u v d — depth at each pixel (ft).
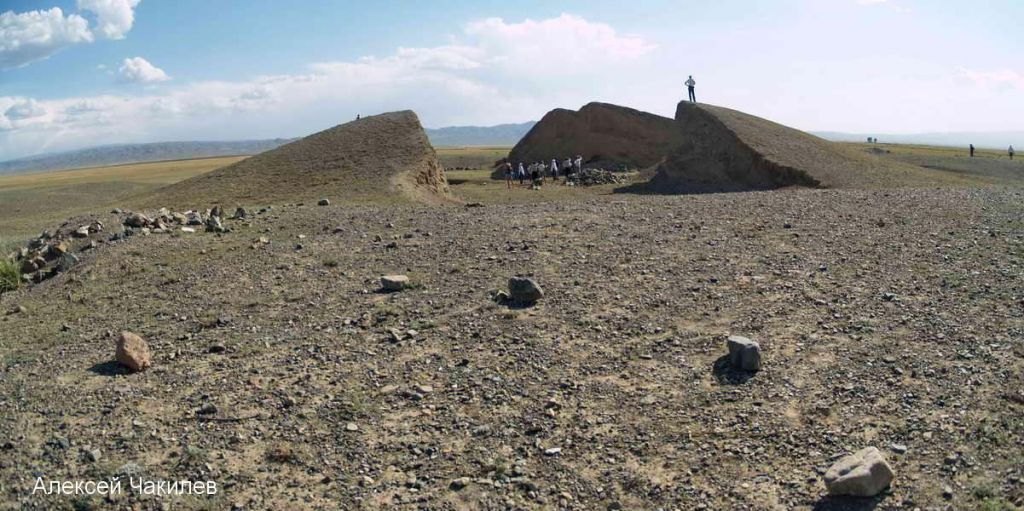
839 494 18.85
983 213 53.36
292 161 133.80
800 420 23.16
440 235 53.57
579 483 20.72
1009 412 22.03
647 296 36.09
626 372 27.68
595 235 50.65
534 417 24.58
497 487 20.63
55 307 40.78
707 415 24.00
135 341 30.96
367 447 23.09
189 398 26.96
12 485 20.90
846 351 27.91
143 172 356.59
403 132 144.77
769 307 33.47
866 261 40.27
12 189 230.68
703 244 46.47
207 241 54.65
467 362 29.27
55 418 25.41
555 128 230.68
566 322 33.12
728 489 19.93
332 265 46.21
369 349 31.30
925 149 321.73
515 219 58.75
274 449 22.81
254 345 32.45
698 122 166.81
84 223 60.95
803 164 135.03
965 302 32.19
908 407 23.16
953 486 18.76
